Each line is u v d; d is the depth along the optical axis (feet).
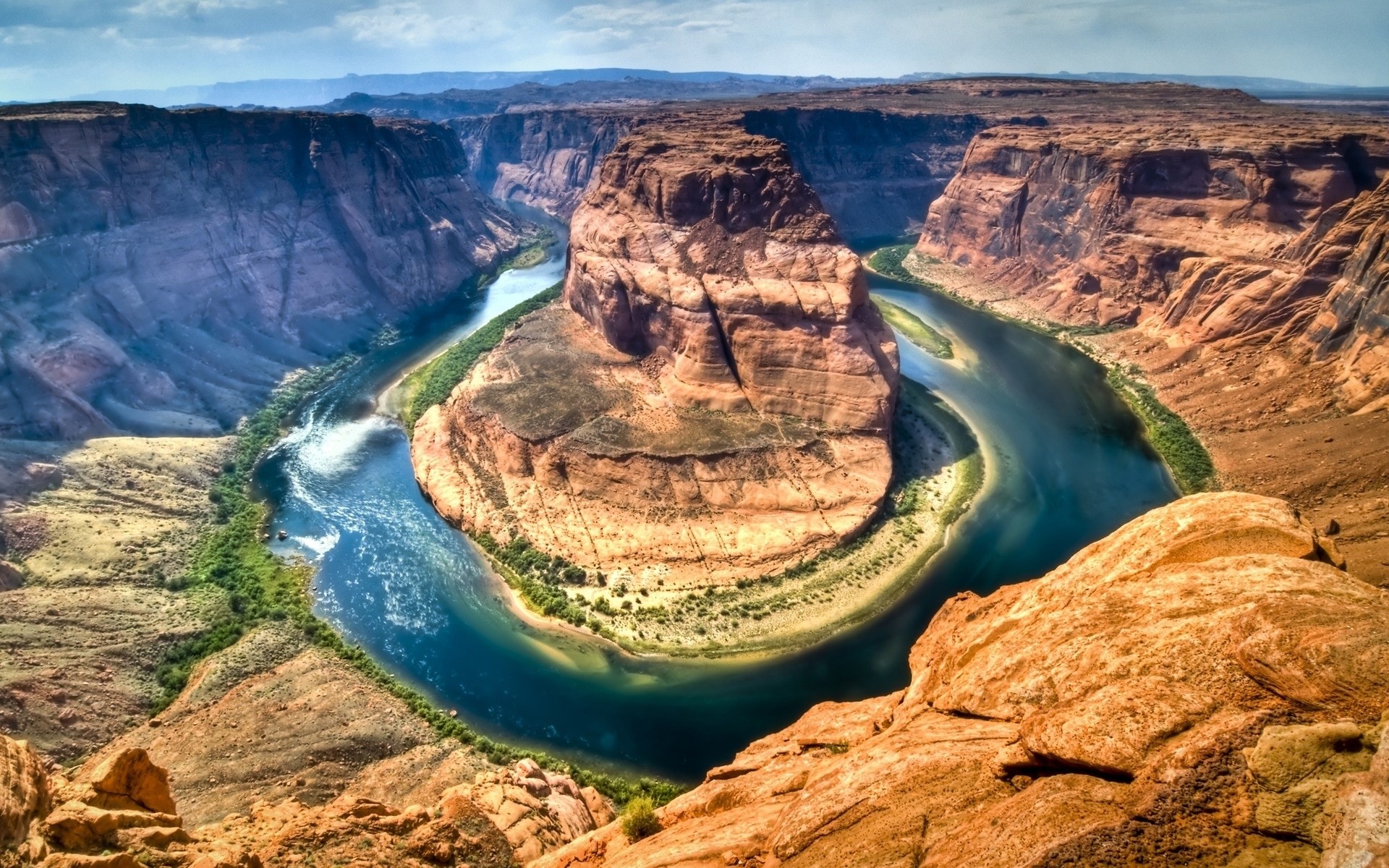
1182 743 61.16
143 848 81.35
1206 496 90.27
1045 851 58.23
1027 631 88.63
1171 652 69.31
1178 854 56.29
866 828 73.77
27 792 78.02
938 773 76.79
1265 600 68.13
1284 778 55.57
